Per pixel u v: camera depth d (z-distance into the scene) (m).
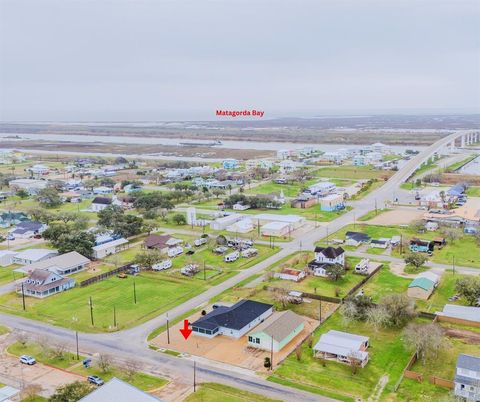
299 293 101.19
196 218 173.62
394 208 187.50
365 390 68.25
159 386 69.94
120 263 124.50
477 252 131.25
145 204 184.75
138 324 91.12
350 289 105.62
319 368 74.50
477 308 91.81
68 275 118.56
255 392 68.12
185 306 99.19
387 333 85.81
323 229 158.75
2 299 104.31
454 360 76.12
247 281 112.38
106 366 73.62
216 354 79.75
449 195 199.12
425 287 100.56
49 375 73.25
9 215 173.38
